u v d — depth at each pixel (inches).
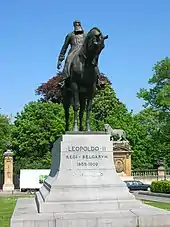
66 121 673.6
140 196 1293.1
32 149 2212.1
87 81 560.1
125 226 452.1
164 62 2132.1
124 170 2153.1
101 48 532.1
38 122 2215.8
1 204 1028.5
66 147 552.7
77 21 616.1
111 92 2812.5
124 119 2778.1
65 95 633.6
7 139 2359.7
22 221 438.0
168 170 2349.9
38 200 573.0
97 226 448.1
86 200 517.0
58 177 537.0
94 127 2495.1
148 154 2714.1
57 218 448.1
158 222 457.7
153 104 2182.6
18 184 2122.3
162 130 2185.0
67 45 626.5
